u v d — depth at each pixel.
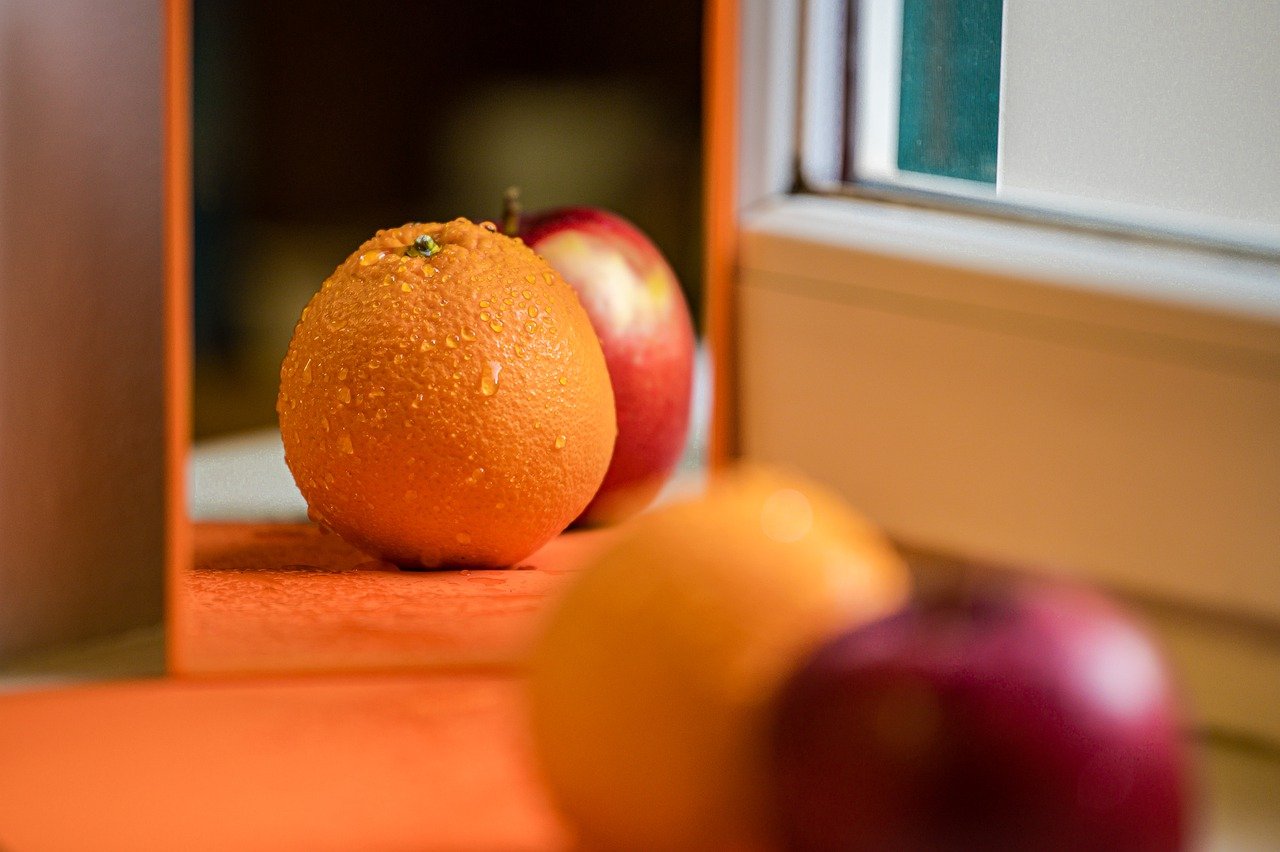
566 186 0.80
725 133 0.71
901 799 0.54
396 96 0.82
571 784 0.57
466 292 0.72
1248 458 0.66
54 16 0.70
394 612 0.70
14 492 0.70
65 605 0.71
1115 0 0.83
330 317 0.72
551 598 0.71
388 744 0.65
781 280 0.71
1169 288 0.66
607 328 0.76
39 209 0.70
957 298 0.69
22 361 0.70
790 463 0.72
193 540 0.75
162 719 0.66
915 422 0.70
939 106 0.77
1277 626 0.66
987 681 0.54
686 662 0.56
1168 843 0.55
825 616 0.57
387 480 0.71
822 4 0.72
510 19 0.81
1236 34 0.83
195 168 0.80
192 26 0.80
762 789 0.56
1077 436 0.68
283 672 0.69
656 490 0.77
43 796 0.62
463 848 0.60
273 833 0.61
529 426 0.72
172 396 0.69
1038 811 0.54
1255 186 0.84
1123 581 0.68
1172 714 0.55
